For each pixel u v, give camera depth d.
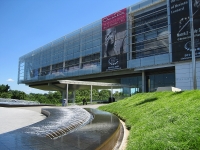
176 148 4.01
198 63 24.92
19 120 12.07
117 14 36.62
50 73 55.31
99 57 40.12
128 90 37.06
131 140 5.74
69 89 50.03
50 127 7.10
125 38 34.56
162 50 29.52
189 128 4.72
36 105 30.25
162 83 31.12
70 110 15.17
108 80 43.97
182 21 26.75
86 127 6.73
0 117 13.75
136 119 8.95
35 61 63.25
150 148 4.43
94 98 78.06
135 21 34.16
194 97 8.62
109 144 5.07
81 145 4.36
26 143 4.54
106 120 8.60
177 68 27.08
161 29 30.02
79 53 45.09
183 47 26.31
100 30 39.97
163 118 6.93
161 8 30.39
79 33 45.66
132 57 33.62
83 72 43.31
